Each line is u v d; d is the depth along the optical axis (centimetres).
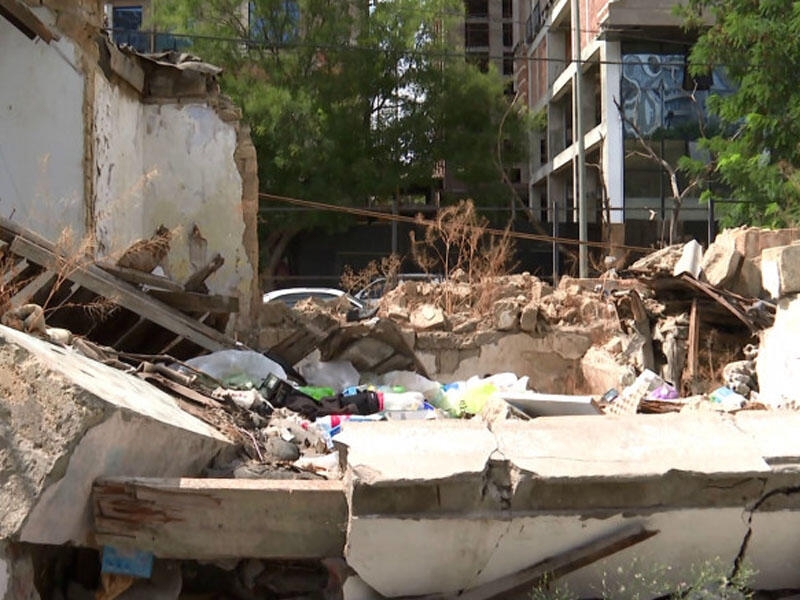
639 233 2439
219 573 393
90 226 932
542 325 1081
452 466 342
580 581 356
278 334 1024
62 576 372
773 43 1485
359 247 2153
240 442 469
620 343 1031
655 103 2828
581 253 1808
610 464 348
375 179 2434
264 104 2266
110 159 991
